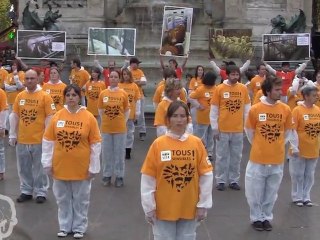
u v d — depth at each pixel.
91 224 9.88
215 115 12.29
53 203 11.12
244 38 27.72
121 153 12.62
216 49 27.61
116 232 9.45
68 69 28.80
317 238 9.20
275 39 23.58
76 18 30.47
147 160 6.63
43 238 9.05
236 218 10.30
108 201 11.45
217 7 30.89
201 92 14.97
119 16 30.09
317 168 15.10
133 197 11.78
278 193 12.23
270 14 30.47
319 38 39.38
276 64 24.73
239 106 12.23
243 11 30.16
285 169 14.78
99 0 30.27
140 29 29.45
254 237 9.24
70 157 8.87
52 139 9.00
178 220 6.71
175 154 6.57
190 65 27.80
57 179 8.98
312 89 10.80
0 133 12.61
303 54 23.41
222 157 12.39
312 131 10.88
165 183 6.58
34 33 23.84
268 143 9.52
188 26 19.39
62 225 9.12
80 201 9.04
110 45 20.86
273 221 10.15
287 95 17.39
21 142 11.01
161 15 29.20
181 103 6.68
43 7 30.84
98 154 8.95
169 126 6.65
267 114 9.53
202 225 9.87
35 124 10.97
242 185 12.95
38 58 23.88
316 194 12.23
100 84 18.09
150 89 26.69
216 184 12.73
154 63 27.64
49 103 11.02
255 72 25.88
